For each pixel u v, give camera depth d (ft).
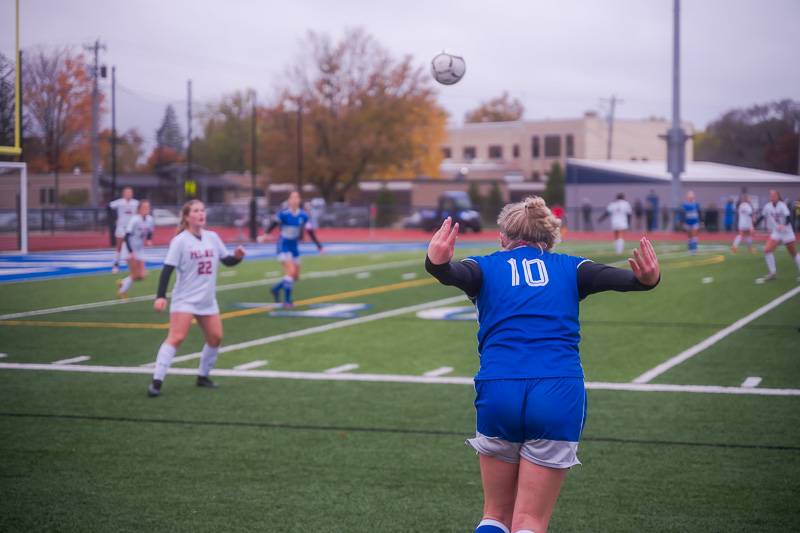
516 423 36.94
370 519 52.47
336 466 63.31
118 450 67.72
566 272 39.40
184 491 57.77
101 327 136.26
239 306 161.38
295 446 68.69
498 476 38.99
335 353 112.06
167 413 79.92
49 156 480.64
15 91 198.18
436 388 90.43
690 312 148.15
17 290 189.98
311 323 139.23
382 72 616.80
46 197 522.88
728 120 464.24
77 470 62.54
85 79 456.04
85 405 83.35
